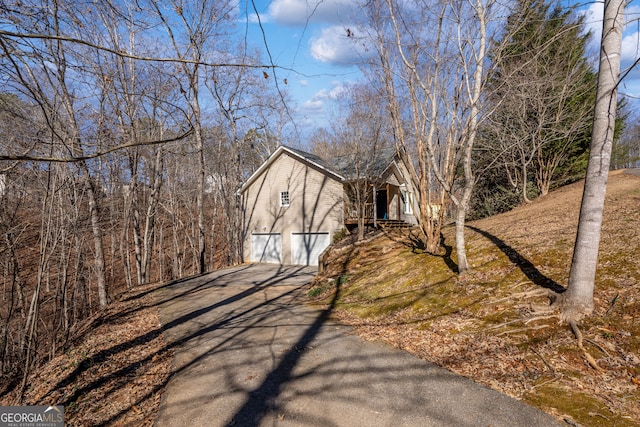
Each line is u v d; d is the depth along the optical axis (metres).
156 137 17.02
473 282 6.88
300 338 6.44
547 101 12.18
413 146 10.04
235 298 10.65
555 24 8.88
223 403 4.25
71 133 8.25
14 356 8.30
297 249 18.53
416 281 8.13
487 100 7.14
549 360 4.16
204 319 8.43
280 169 19.31
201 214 17.56
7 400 6.21
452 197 7.46
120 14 3.97
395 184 19.23
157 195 20.06
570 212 9.22
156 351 6.48
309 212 18.06
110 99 13.52
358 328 6.68
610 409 3.25
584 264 4.68
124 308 10.60
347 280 10.35
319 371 4.91
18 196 7.61
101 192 16.92
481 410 3.54
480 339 5.05
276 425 3.67
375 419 3.60
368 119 14.35
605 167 4.57
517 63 8.09
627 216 7.20
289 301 9.82
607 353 3.97
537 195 14.98
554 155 14.53
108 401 4.77
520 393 3.75
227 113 24.39
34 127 6.22
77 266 11.36
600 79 4.54
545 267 6.31
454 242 9.90
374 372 4.70
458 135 7.93
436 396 3.91
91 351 6.94
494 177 16.47
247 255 20.78
